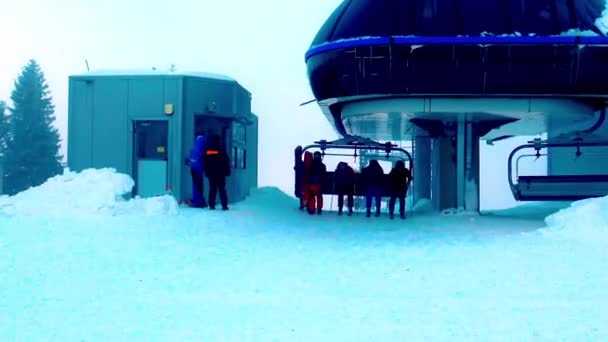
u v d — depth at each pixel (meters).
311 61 16.44
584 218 11.82
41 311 6.39
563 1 14.96
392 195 15.62
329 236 12.19
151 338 5.55
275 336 5.63
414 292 7.43
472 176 17.03
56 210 12.98
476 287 7.68
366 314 6.41
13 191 67.06
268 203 19.12
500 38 14.44
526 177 18.86
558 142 18.52
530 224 13.89
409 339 5.55
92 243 10.14
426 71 14.87
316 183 16.42
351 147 17.67
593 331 5.75
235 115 17.42
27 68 69.88
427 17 14.95
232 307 6.66
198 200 15.63
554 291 7.42
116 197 13.63
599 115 17.20
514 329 5.84
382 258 9.72
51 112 70.19
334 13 16.48
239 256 9.78
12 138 68.25
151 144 16.69
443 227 13.58
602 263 8.91
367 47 14.98
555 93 14.94
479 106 15.45
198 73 16.98
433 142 18.33
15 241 9.95
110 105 16.64
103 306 6.63
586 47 14.45
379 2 15.42
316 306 6.73
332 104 17.44
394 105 15.76
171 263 9.04
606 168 22.81
